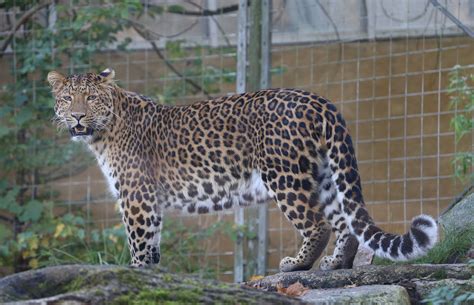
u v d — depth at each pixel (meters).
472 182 19.66
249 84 22.42
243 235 22.08
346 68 23.53
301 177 15.04
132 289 10.35
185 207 16.83
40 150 25.00
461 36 22.12
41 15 25.88
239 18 22.47
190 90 25.05
